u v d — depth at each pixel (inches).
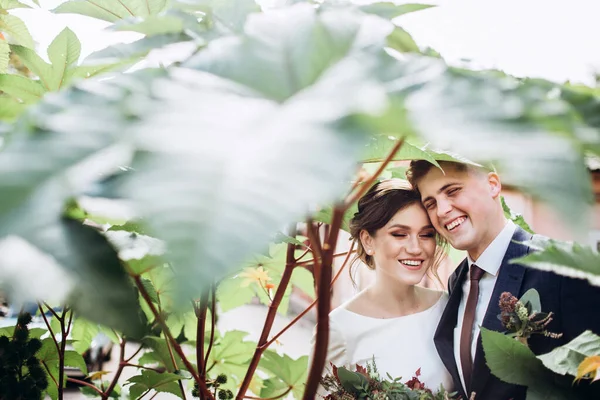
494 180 41.6
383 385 37.0
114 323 9.4
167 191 5.9
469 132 7.6
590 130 8.9
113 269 10.2
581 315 35.1
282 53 10.7
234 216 5.6
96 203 9.8
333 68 10.4
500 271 39.7
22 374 30.9
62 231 9.8
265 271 42.3
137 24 16.6
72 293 8.8
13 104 17.2
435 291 47.9
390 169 45.6
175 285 5.1
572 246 18.8
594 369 25.2
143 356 41.1
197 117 8.2
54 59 26.0
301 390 42.8
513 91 9.8
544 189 6.7
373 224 47.0
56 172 8.2
